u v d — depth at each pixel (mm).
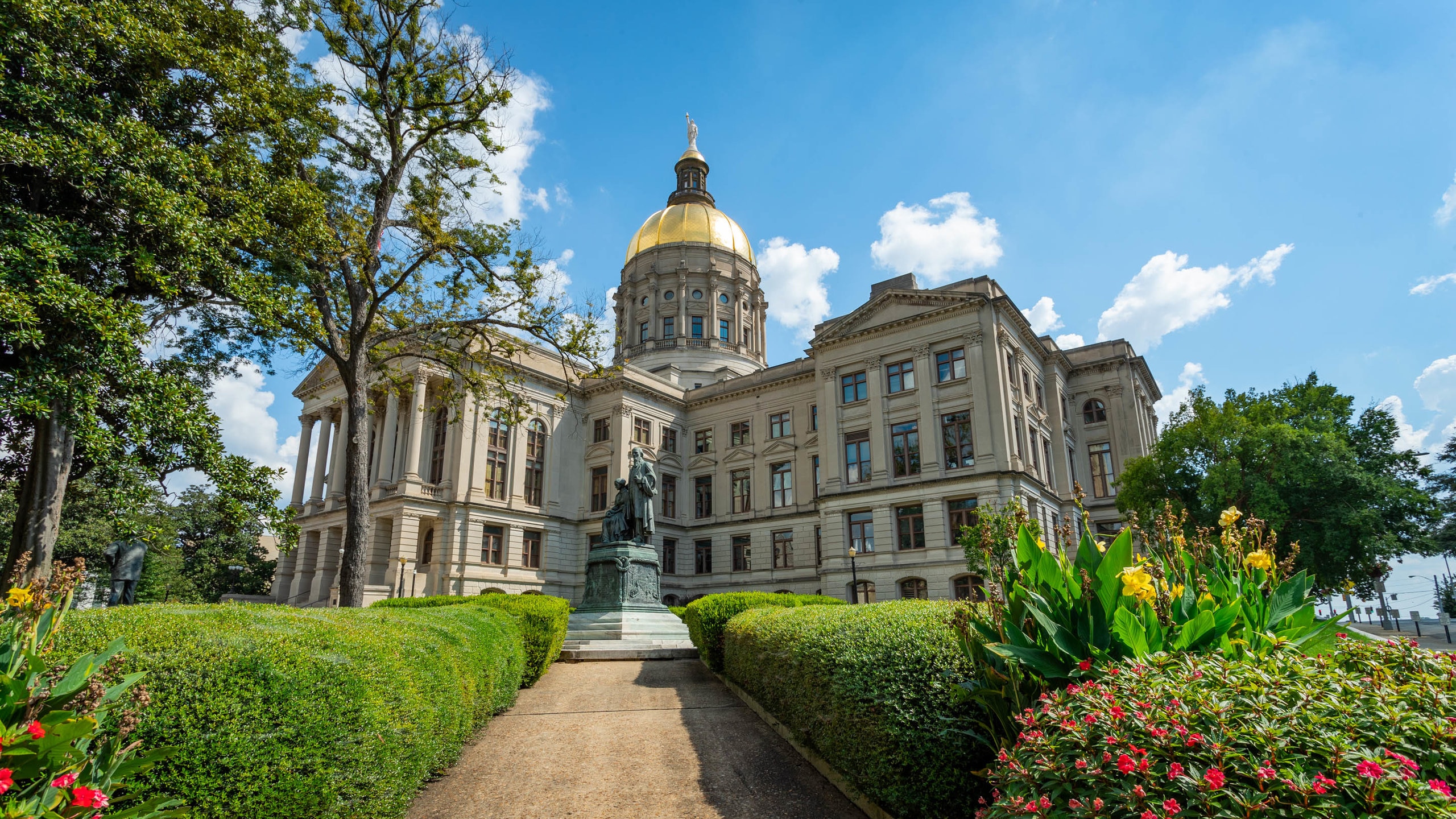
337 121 20219
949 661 6031
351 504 19891
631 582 21844
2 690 3340
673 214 69812
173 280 15047
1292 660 4113
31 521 14734
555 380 47625
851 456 41375
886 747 5957
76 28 13617
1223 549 6379
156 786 4191
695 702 12016
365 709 5410
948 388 38375
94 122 13695
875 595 38156
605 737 9633
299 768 4809
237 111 16250
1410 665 4332
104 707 4016
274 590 48438
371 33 20219
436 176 22688
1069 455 43625
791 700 8547
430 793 7426
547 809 6992
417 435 40812
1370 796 2869
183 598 48594
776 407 49906
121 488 14461
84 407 13164
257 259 17625
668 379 57781
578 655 17875
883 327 40875
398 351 24188
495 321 23234
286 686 4883
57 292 12258
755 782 7707
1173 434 29484
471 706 8789
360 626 7094
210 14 16359
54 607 4281
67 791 3311
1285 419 29641
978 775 5191
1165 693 3730
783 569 46656
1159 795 3227
